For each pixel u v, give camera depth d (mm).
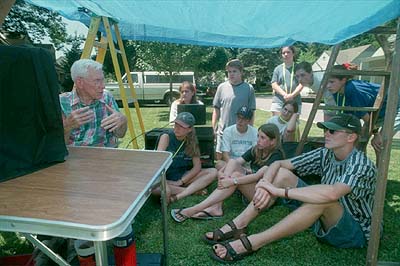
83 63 2062
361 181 1855
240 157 2896
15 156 1190
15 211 897
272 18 2396
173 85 13258
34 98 1222
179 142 2949
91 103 2189
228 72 3803
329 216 1941
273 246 2102
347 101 2988
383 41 2621
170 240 2225
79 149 1669
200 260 1982
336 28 2531
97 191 1059
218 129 3973
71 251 1675
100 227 801
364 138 2846
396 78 1568
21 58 1158
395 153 4648
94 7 2533
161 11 2486
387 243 2160
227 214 2623
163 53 10797
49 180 1162
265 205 2068
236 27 2928
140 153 1609
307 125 2957
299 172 2375
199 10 2330
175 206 2805
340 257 1979
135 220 2533
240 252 1947
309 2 1921
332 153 2141
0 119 1121
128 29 4004
